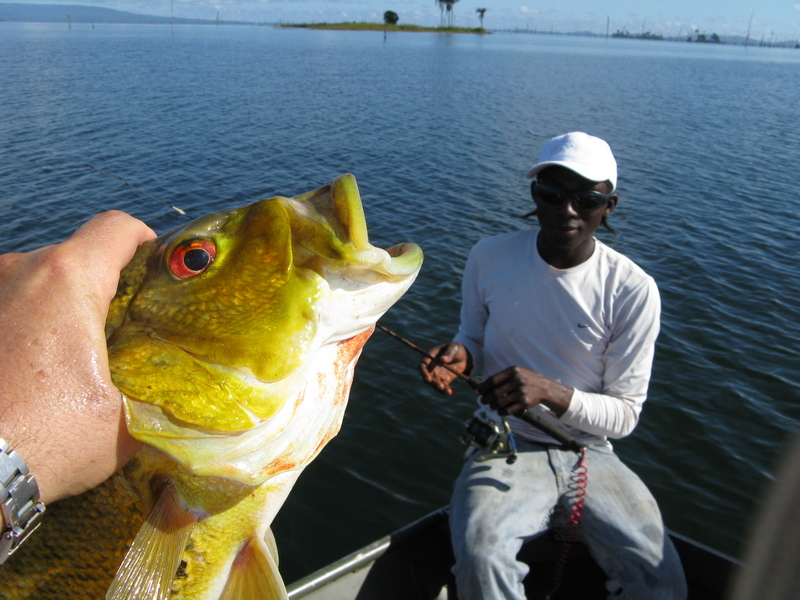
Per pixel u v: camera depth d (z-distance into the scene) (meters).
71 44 46.62
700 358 6.01
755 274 8.02
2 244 7.73
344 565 2.63
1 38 56.19
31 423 1.02
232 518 1.25
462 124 17.91
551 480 2.64
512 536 2.46
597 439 2.81
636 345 2.67
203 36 79.12
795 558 0.68
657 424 5.05
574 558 2.89
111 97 19.00
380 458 4.69
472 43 80.12
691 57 69.94
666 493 4.38
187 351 1.17
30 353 1.05
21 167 10.90
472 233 9.23
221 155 12.85
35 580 1.20
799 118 21.75
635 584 2.48
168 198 9.92
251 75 28.14
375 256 1.25
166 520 1.18
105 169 11.09
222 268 1.21
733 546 3.94
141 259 1.26
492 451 2.71
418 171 12.57
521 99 23.64
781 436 4.95
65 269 1.12
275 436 1.20
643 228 9.61
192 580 1.26
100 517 1.21
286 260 1.21
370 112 19.41
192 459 1.13
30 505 1.02
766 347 6.25
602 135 16.83
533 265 2.77
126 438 1.12
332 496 4.33
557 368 2.79
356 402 5.28
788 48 168.50
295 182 11.30
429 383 2.84
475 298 3.04
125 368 1.14
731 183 12.45
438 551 2.86
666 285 7.64
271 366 1.18
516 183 11.89
